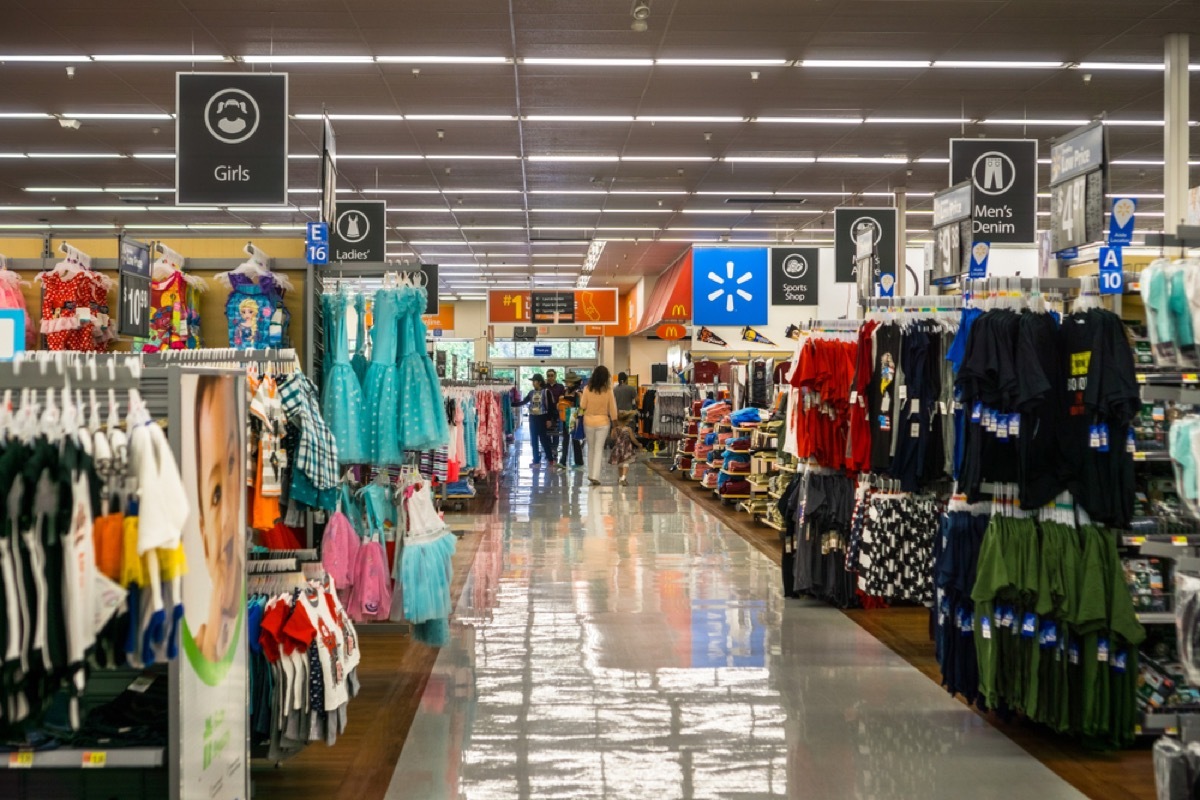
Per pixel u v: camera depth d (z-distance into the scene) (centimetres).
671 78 1166
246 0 931
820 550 706
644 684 520
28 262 528
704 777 395
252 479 365
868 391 612
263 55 1088
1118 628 418
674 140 1448
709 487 1448
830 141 1453
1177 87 1023
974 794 379
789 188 1784
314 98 1237
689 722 461
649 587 772
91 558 216
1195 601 313
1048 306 502
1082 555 426
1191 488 333
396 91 1212
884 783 390
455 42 1045
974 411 444
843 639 614
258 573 355
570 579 803
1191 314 348
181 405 244
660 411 1866
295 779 391
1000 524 438
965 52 1080
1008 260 990
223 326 537
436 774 396
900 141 1455
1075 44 1054
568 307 2545
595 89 1205
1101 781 394
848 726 457
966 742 438
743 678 531
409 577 499
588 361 3688
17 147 1493
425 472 777
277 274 527
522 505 1311
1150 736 440
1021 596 432
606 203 1922
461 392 996
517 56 1090
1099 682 424
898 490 642
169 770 243
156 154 1543
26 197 1862
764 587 774
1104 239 478
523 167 1619
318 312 534
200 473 257
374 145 1472
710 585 781
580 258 2681
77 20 980
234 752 283
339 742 434
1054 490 427
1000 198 991
